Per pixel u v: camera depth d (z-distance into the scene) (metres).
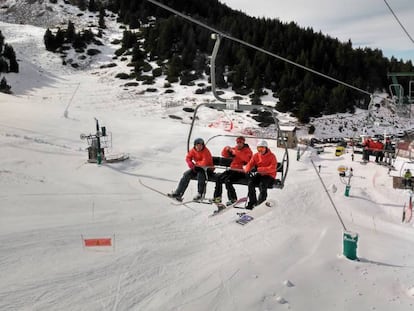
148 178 24.44
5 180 18.80
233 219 17.42
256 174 8.84
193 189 22.66
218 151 34.34
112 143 32.72
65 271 10.78
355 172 31.55
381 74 72.62
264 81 62.53
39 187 18.86
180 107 51.47
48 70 63.94
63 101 49.34
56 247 12.26
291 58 65.81
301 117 52.31
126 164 26.86
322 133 50.47
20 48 70.44
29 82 56.75
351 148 43.25
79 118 39.09
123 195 19.88
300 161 34.66
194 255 12.99
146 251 12.77
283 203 21.08
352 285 11.30
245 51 66.81
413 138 36.12
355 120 56.50
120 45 77.00
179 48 68.44
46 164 23.58
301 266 12.32
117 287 10.29
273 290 10.63
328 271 12.10
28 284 9.88
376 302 10.43
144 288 10.41
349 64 70.88
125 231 14.56
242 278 11.26
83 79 62.25
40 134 31.20
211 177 9.12
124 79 62.25
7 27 81.50
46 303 9.20
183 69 63.31
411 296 10.85
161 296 10.07
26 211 15.30
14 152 24.36
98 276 10.74
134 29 85.25
